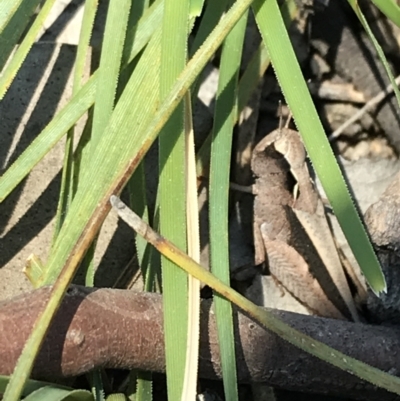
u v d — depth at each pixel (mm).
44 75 155
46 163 154
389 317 147
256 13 113
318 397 154
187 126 108
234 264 168
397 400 126
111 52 118
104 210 97
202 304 117
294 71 110
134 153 97
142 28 123
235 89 123
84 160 129
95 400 121
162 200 106
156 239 99
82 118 154
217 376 120
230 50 124
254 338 116
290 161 151
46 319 94
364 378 105
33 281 123
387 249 138
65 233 110
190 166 108
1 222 152
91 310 106
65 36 159
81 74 129
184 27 106
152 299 114
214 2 128
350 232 105
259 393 154
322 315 155
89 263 126
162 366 115
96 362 108
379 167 171
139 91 110
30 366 91
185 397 101
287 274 157
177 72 105
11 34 117
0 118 153
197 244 107
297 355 118
